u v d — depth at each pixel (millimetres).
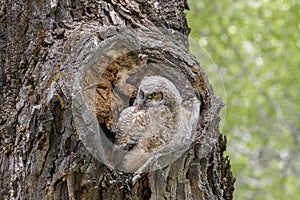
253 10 20828
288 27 20797
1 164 9570
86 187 9391
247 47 21359
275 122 21484
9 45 9695
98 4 9711
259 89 21234
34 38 9664
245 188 20516
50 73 9492
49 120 9406
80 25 9633
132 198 9414
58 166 9414
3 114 9617
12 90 9656
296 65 21016
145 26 9711
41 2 9695
